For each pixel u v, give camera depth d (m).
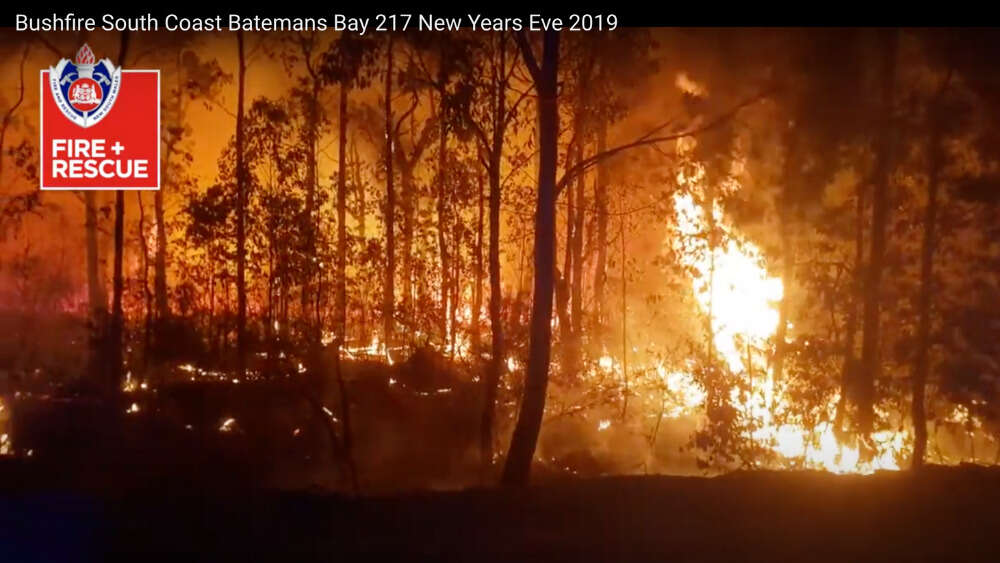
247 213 15.36
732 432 16.28
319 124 17.55
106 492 11.54
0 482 12.45
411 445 15.86
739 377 16.61
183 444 14.50
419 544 8.56
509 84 15.27
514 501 10.38
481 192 17.66
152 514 9.66
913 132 16.09
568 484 11.62
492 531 9.06
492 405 15.18
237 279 15.41
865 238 17.28
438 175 18.22
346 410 14.76
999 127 16.02
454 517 9.64
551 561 8.06
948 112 15.83
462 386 17.09
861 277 16.88
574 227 19.42
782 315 17.11
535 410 13.65
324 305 16.02
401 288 19.61
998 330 16.77
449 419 16.31
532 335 13.75
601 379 18.17
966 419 17.27
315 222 15.65
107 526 9.13
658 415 17.78
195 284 16.97
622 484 11.47
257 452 14.70
